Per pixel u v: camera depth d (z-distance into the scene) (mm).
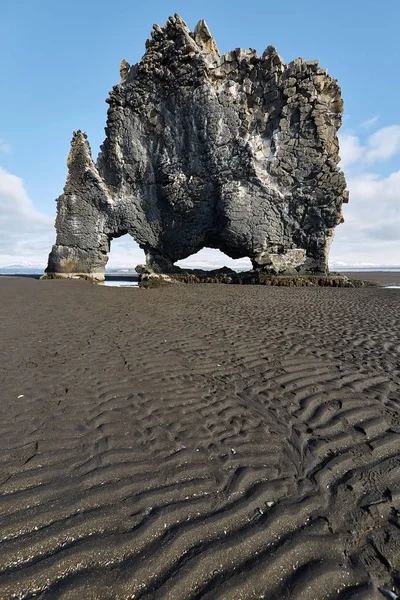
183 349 6562
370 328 8734
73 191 31188
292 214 27672
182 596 1706
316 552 2000
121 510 2293
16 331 7934
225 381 4887
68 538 2041
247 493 2516
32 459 2891
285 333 8039
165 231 31047
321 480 2701
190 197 29234
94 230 31250
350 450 3146
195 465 2859
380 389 4637
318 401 4215
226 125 27672
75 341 7039
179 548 1994
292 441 3305
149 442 3219
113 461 2883
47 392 4375
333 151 26969
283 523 2217
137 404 4070
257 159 27406
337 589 1782
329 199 26422
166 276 31062
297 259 28125
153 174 30391
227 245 29578
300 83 26406
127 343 6949
